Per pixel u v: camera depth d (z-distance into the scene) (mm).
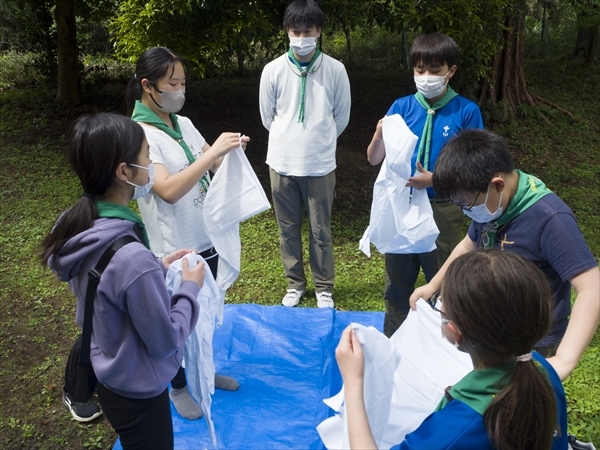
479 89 10203
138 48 6008
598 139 9578
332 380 3400
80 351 2006
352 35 15648
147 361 1998
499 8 7648
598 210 6758
